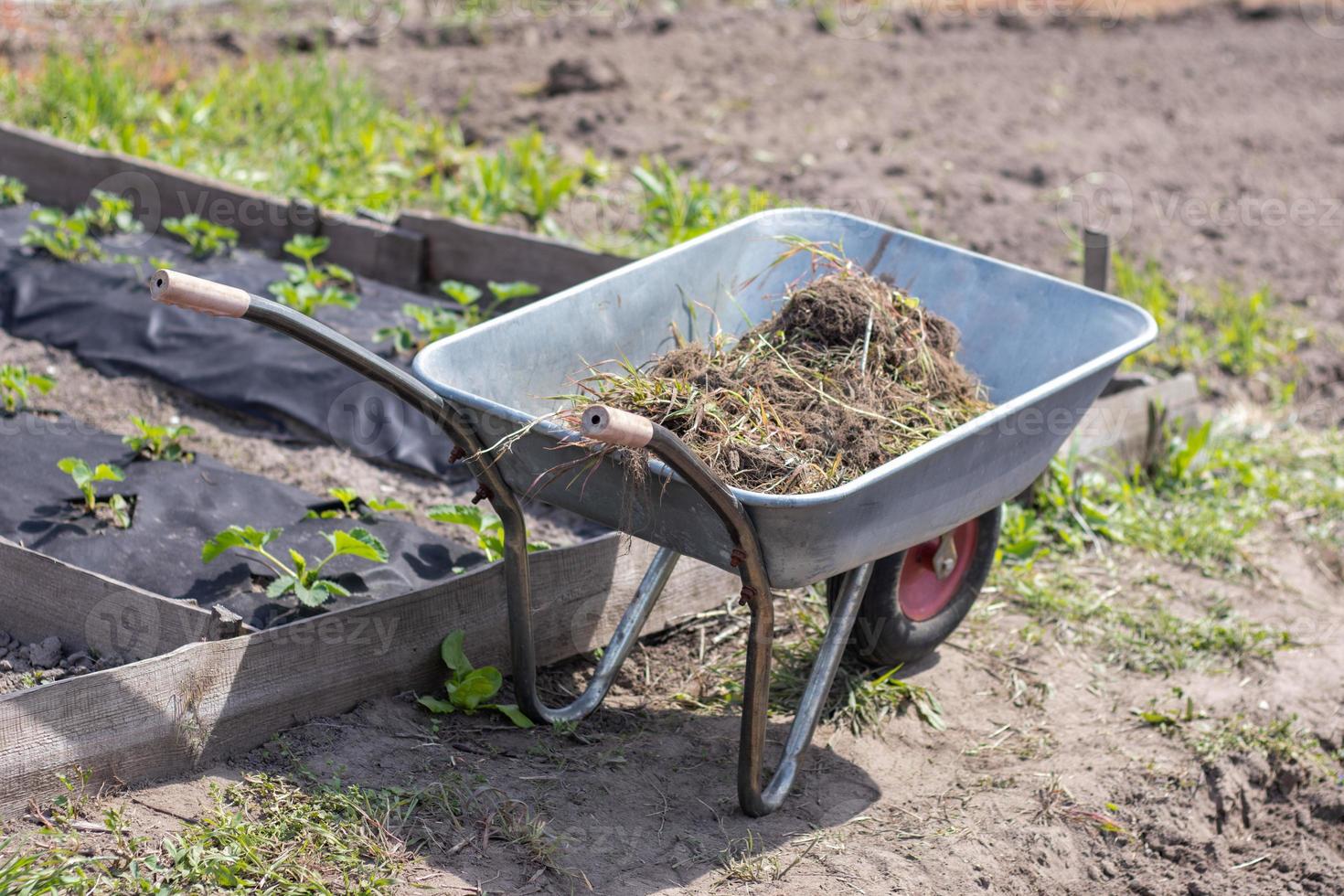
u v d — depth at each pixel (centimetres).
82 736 278
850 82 988
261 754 305
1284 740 374
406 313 520
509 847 292
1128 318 346
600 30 1048
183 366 504
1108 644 414
